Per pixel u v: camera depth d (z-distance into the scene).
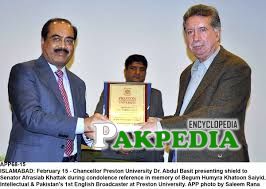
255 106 4.48
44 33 2.84
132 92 2.96
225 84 2.48
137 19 4.51
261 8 4.51
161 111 3.69
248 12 4.52
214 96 2.50
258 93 4.49
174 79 4.50
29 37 4.46
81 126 2.66
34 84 2.71
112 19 4.51
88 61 4.49
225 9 4.51
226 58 2.60
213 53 2.66
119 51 4.50
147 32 4.51
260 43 4.51
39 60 2.84
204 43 2.59
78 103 2.98
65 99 2.85
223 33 4.52
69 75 3.05
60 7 4.48
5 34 4.45
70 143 2.82
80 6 4.49
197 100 2.56
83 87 3.10
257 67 4.50
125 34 4.50
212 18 2.60
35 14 4.47
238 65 2.51
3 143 4.37
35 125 2.58
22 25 4.46
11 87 2.75
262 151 4.46
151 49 4.51
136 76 3.96
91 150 3.38
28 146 2.66
